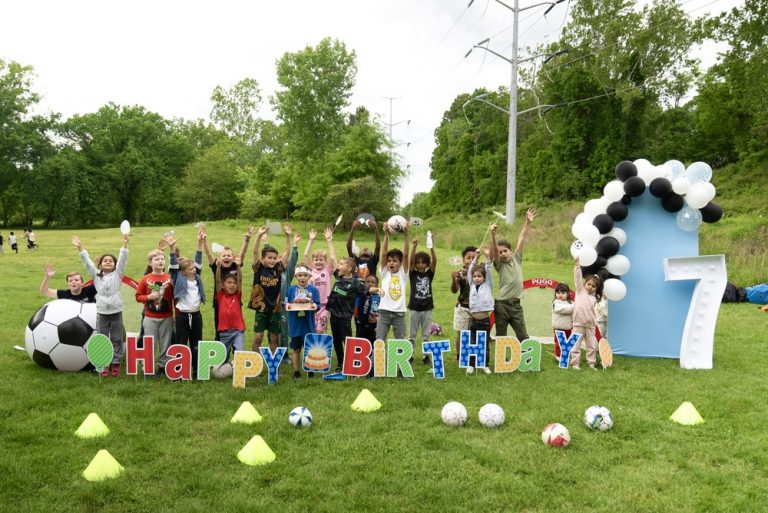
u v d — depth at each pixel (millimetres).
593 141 45344
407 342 7328
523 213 44562
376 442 5234
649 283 8891
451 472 4645
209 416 5875
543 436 5234
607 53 42219
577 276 8203
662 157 42562
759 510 4078
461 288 8352
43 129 66562
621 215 8672
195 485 4395
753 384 7164
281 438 5312
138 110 76375
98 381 7000
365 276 8430
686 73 43750
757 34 30578
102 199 67188
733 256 18984
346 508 4074
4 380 6988
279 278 7719
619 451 5086
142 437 5277
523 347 7727
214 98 89625
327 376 7262
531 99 54688
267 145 88000
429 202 70500
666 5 41781
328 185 49188
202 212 70625
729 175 36000
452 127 69875
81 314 7520
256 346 7828
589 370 7883
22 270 19500
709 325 8117
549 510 4082
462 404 6191
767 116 32594
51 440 5184
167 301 7367
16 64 63562
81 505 4090
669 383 7215
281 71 54344
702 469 4715
